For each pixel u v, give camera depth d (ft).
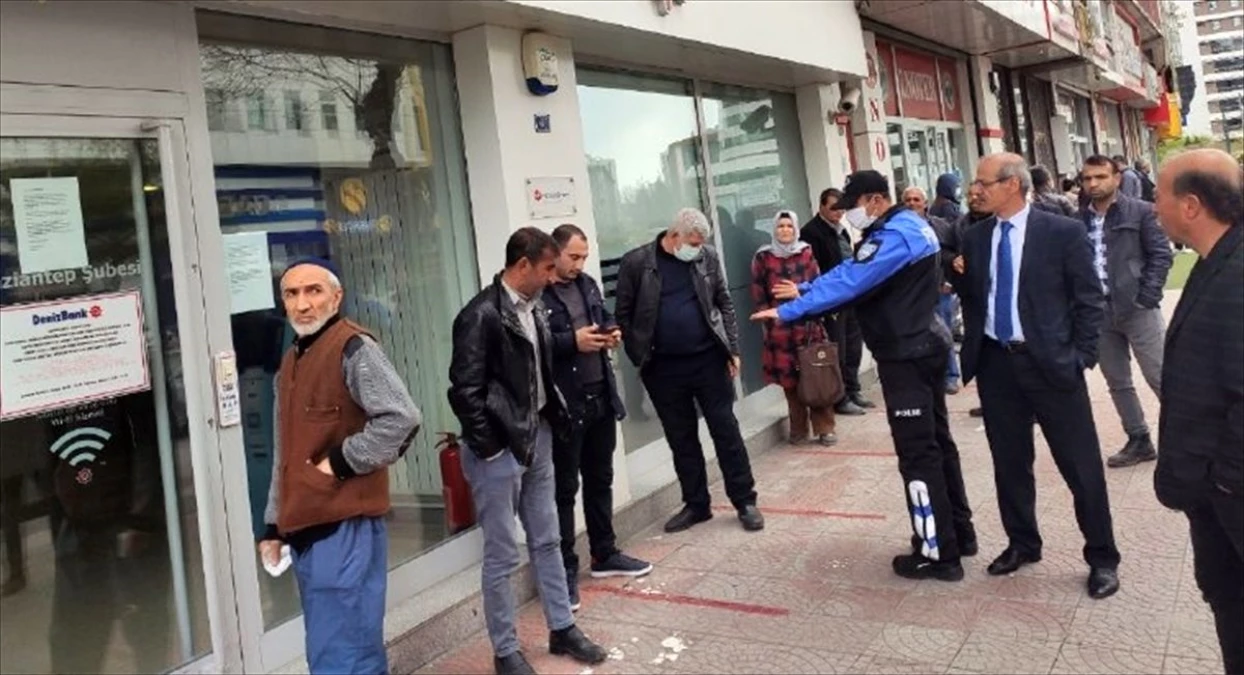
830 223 23.25
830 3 24.70
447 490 14.58
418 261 14.71
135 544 10.25
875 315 13.20
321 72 13.37
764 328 22.11
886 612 12.46
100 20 10.11
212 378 10.96
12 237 9.35
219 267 11.19
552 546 11.99
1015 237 12.67
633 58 19.74
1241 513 7.77
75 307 9.78
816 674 10.93
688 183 22.31
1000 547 14.40
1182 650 10.58
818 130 27.30
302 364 9.18
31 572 9.46
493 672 11.79
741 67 22.94
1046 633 11.33
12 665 9.32
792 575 14.11
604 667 11.66
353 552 9.05
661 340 16.24
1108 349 17.88
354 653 9.09
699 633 12.41
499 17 14.78
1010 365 12.76
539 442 11.81
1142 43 86.28
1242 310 7.59
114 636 10.05
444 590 13.41
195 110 11.09
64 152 9.82
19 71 9.38
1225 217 7.85
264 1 12.03
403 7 13.66
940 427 13.87
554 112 16.19
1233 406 7.68
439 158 15.15
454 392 10.91
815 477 19.22
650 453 19.92
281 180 12.60
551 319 13.48
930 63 36.58
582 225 16.58
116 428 10.12
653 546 16.12
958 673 10.60
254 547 11.35
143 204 10.48
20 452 9.39
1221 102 362.33
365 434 8.85
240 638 11.04
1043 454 19.07
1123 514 15.21
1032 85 50.80
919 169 34.73
